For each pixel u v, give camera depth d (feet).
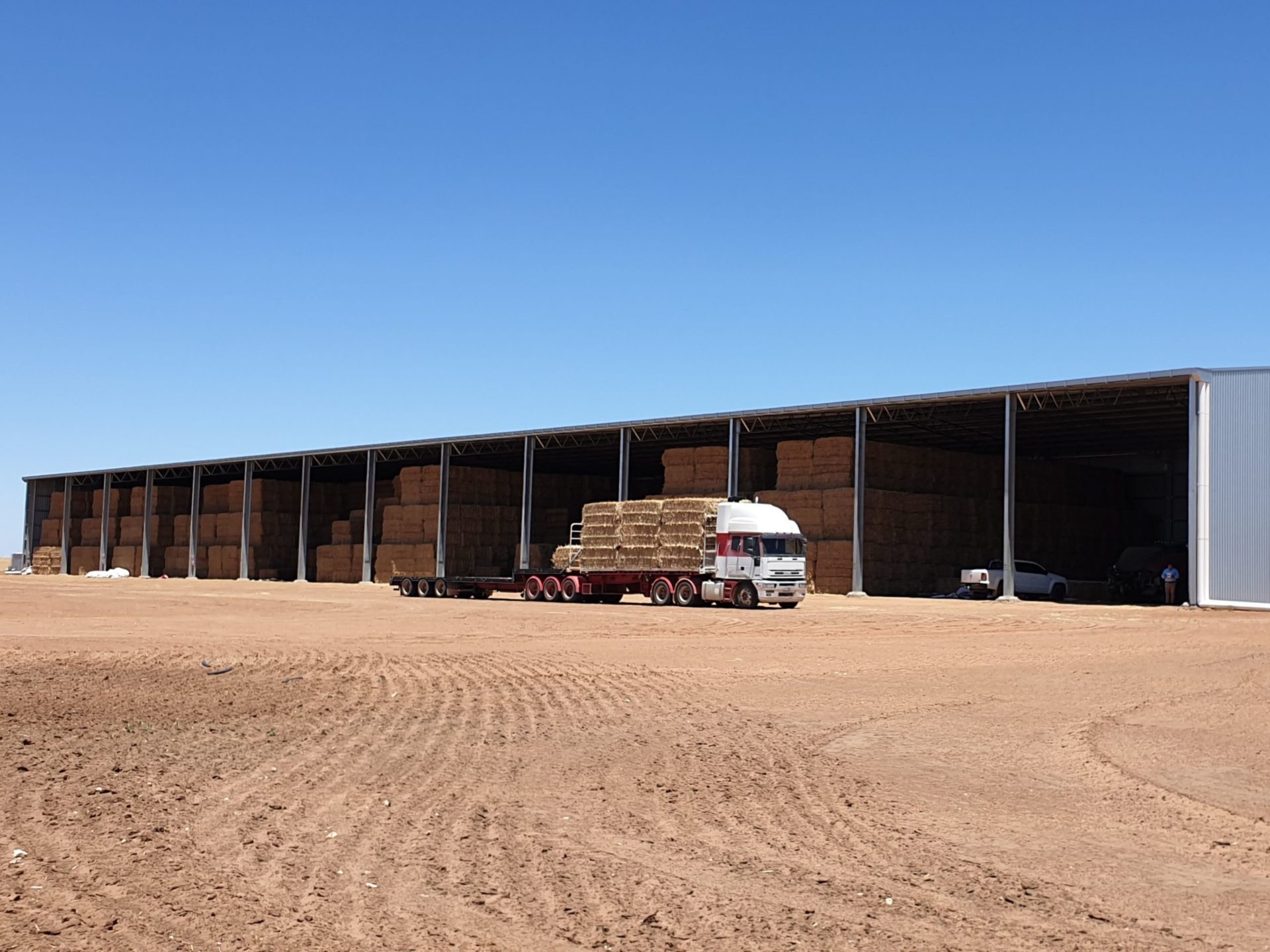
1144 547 176.24
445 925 23.08
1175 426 177.17
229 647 85.10
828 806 34.47
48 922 22.90
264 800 34.30
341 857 27.99
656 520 143.33
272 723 49.37
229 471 244.22
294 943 21.91
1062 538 189.26
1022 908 24.80
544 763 40.57
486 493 207.92
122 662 73.20
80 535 278.87
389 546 210.79
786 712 54.19
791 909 24.39
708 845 29.68
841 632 104.47
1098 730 49.19
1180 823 33.01
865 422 158.92
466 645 89.40
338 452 217.15
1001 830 31.94
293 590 186.09
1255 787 37.96
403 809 33.17
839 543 160.76
